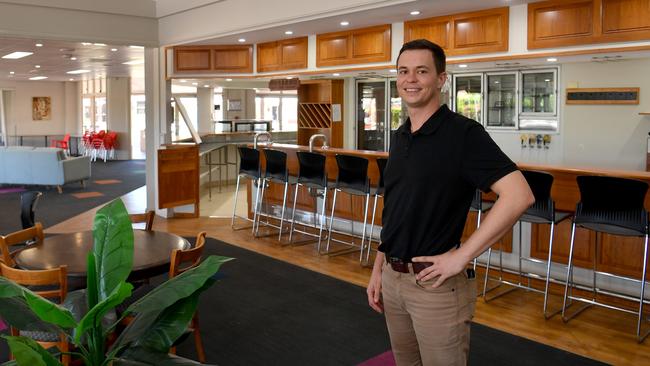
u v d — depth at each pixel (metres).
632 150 6.30
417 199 1.75
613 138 6.40
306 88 8.71
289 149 6.80
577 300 4.19
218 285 4.71
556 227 4.55
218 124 14.63
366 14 5.05
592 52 4.23
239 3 6.15
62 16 6.53
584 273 4.43
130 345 1.34
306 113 8.63
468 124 1.70
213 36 6.55
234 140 10.54
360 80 8.29
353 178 5.42
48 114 18.98
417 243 1.76
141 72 14.18
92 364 1.30
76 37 6.66
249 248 5.96
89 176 11.02
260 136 7.38
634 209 3.60
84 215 7.99
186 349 3.46
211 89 14.30
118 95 16.33
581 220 3.83
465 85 7.32
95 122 18.06
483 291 4.49
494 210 1.58
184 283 1.31
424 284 1.74
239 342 3.57
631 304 4.17
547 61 5.00
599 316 4.03
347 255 5.68
